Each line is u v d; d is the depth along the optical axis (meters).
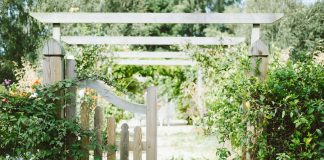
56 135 4.20
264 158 4.20
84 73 4.36
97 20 5.38
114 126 4.32
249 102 4.18
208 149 8.19
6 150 4.17
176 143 9.38
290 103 3.93
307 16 18.38
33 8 17.42
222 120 4.37
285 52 6.23
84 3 21.70
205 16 5.37
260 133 4.14
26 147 4.09
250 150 4.27
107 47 8.13
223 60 6.11
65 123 4.13
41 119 4.09
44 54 4.23
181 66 13.28
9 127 4.10
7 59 16.77
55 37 5.32
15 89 4.48
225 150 4.33
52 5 17.80
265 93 4.10
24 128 4.17
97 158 4.28
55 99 4.24
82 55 7.21
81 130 4.24
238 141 4.28
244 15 5.25
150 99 4.29
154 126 4.27
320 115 4.04
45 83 4.25
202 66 6.87
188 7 26.02
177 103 13.62
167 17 5.41
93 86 4.36
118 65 11.92
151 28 24.08
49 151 4.14
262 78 4.34
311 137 3.94
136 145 4.28
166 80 13.30
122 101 4.34
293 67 4.17
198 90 9.21
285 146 4.14
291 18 18.56
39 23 17.25
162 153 7.95
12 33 17.00
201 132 8.96
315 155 4.03
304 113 4.05
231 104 4.31
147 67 12.88
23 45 17.06
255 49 4.35
